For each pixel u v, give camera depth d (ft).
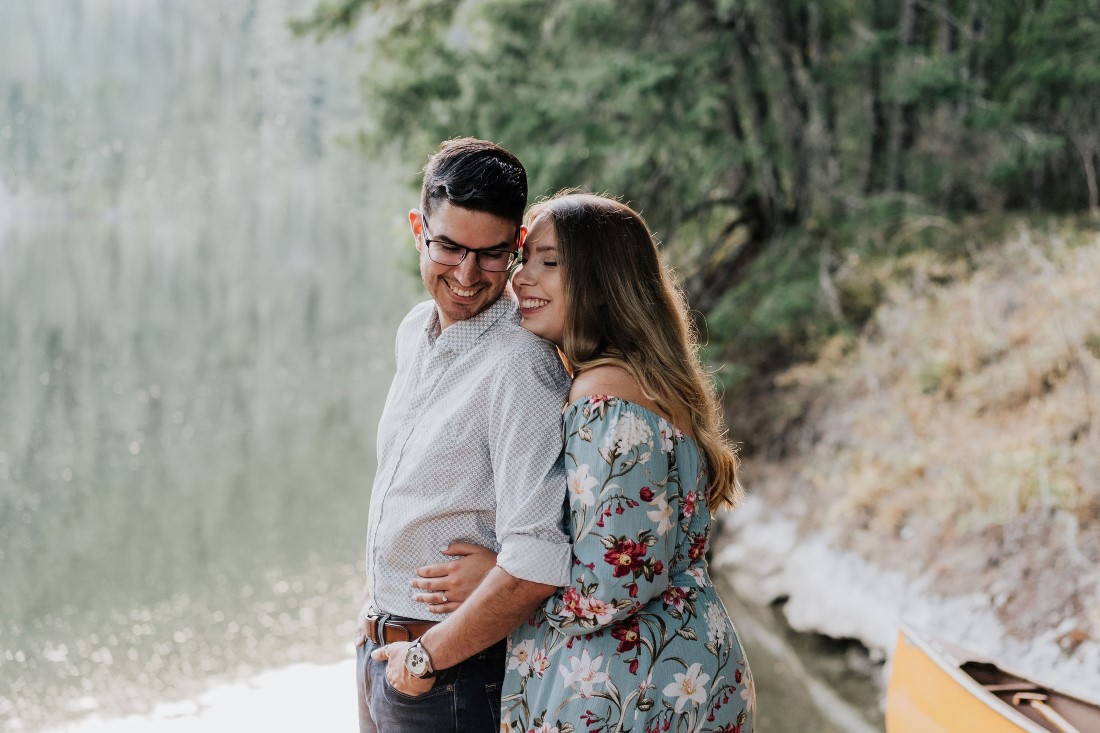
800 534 17.22
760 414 20.48
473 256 5.18
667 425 5.11
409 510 5.38
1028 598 13.16
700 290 24.34
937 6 24.08
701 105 19.86
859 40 22.62
